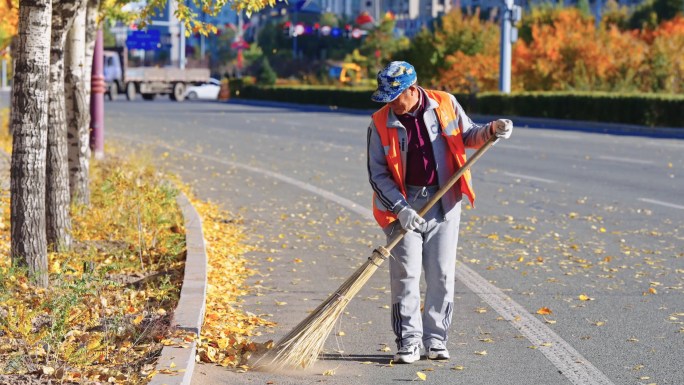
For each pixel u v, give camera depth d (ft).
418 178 23.71
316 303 30.83
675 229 45.98
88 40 47.57
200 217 43.86
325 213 51.16
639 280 34.42
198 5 40.70
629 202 55.47
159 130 120.37
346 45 363.35
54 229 36.96
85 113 45.78
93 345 22.25
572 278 34.73
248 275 34.96
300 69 330.75
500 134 22.93
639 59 160.76
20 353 22.93
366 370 23.63
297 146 96.63
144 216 39.75
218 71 360.69
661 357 24.84
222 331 26.30
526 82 171.63
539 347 25.73
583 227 46.57
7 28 72.69
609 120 133.90
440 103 23.75
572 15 178.70
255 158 83.51
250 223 47.57
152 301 29.25
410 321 24.22
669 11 278.87
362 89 196.34
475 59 182.80
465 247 41.06
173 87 237.25
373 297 31.48
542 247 41.16
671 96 125.49
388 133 23.56
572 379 23.00
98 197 46.73
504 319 28.76
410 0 633.61
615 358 24.76
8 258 34.78
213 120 144.36
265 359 23.50
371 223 47.91
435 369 23.73
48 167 36.94
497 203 55.06
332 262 37.81
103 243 38.47
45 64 30.12
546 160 81.05
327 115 165.78
